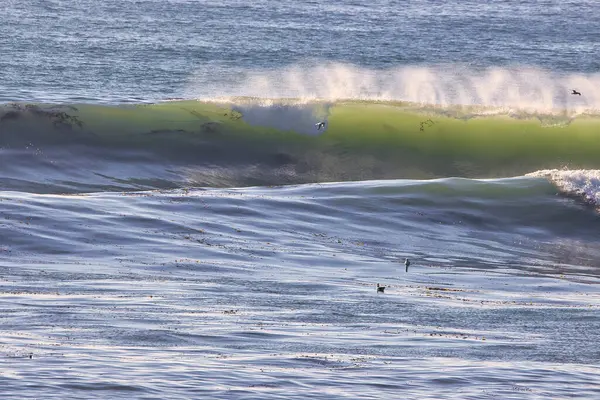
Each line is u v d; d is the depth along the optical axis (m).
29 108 136.38
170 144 133.88
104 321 56.62
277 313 62.62
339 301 68.62
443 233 101.50
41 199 98.12
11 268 75.88
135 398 40.00
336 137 138.62
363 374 46.56
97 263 80.06
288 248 90.81
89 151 130.25
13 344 49.00
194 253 85.75
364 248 94.00
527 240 102.25
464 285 81.81
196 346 51.47
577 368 50.62
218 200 103.81
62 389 40.53
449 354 52.66
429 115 144.50
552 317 66.56
